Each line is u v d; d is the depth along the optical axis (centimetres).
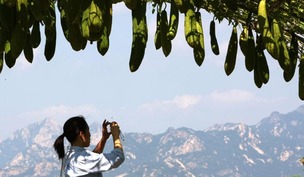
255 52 502
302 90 509
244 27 505
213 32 510
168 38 469
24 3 430
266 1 475
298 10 511
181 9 464
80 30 414
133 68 455
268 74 500
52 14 467
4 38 451
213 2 482
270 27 473
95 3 409
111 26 420
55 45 483
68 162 561
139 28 459
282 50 467
